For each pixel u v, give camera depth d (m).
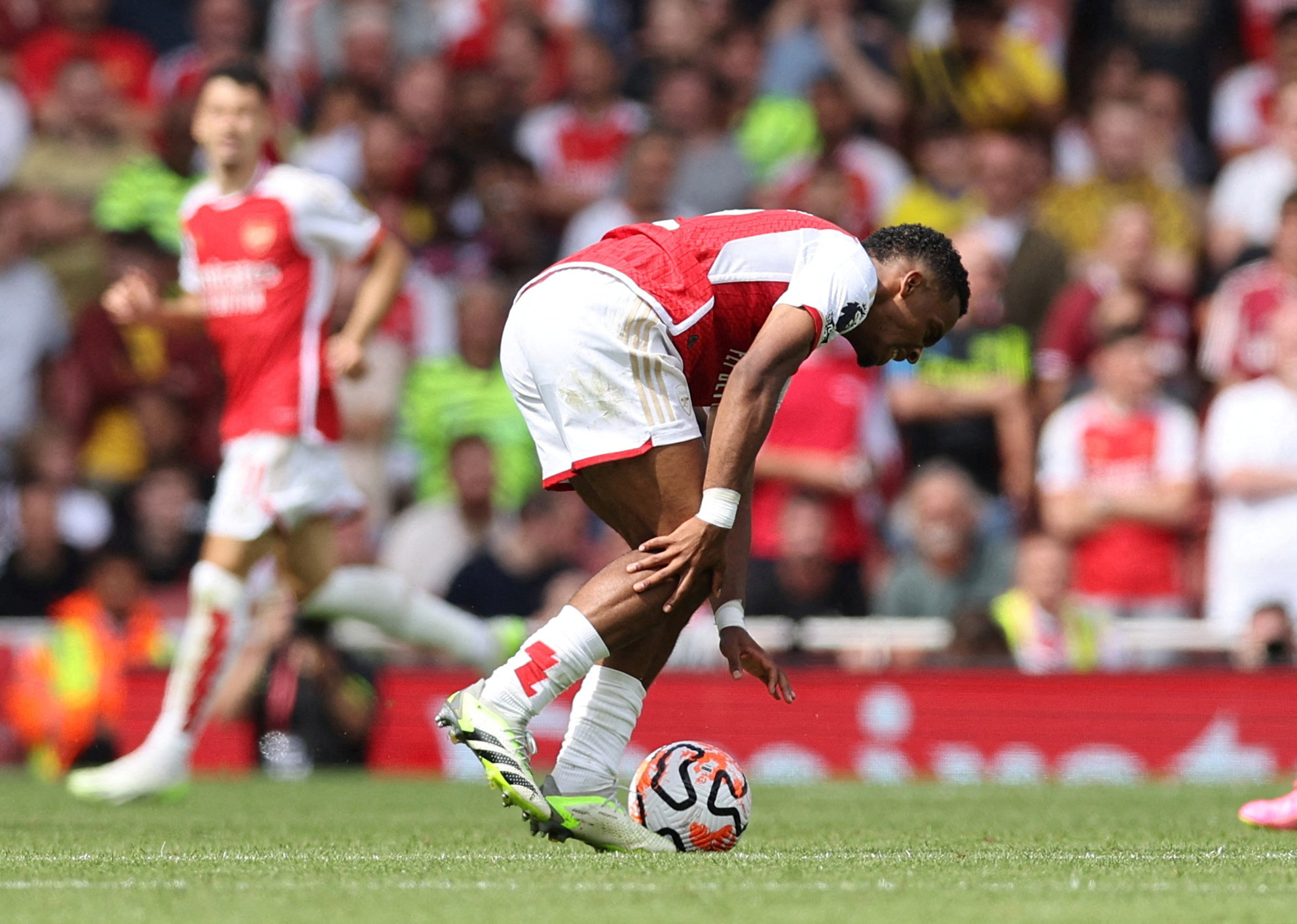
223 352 22.42
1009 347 36.84
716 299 14.67
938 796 24.58
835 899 11.38
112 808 22.19
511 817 20.61
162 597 35.91
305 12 47.81
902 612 33.44
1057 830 18.34
